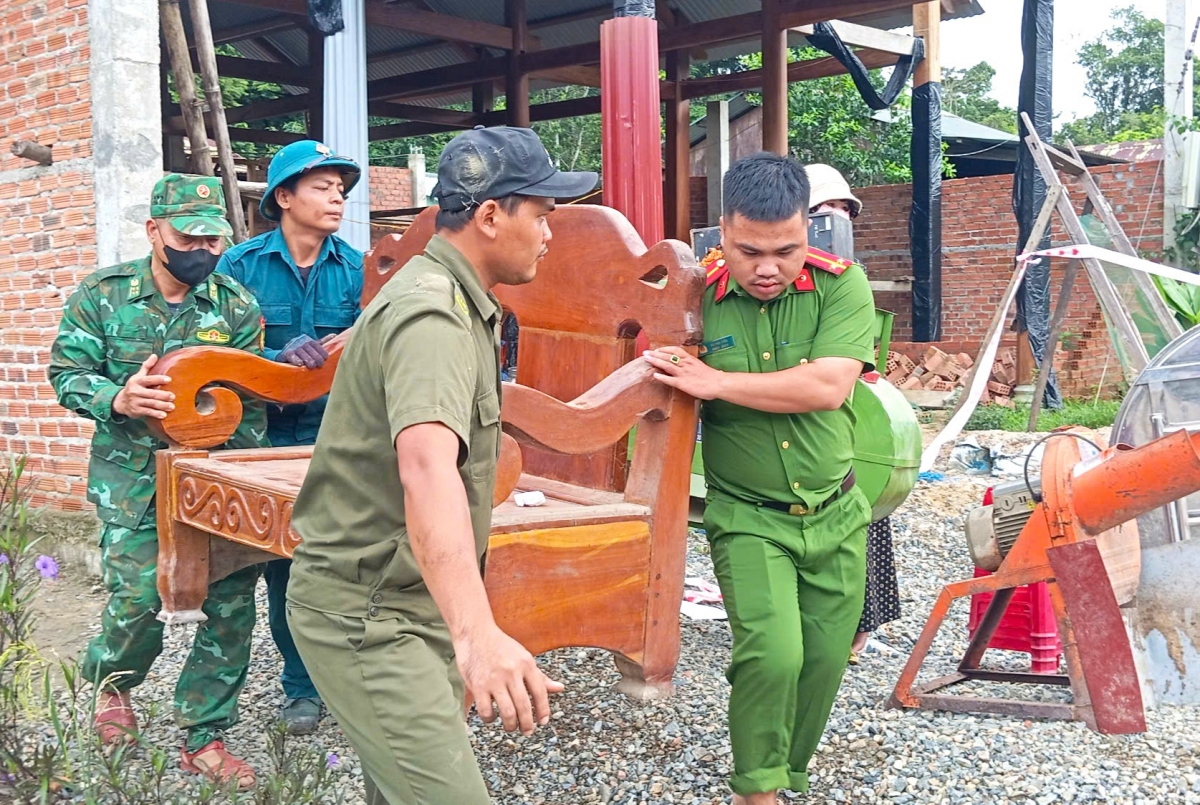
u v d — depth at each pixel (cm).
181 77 626
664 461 271
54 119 582
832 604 295
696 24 1195
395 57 1488
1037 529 346
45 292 595
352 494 194
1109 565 357
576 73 1308
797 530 288
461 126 1495
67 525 571
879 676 412
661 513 270
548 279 330
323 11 694
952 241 1386
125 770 284
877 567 431
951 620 491
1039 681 383
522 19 1265
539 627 243
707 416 297
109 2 545
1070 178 1240
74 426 586
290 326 373
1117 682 322
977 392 817
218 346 328
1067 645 331
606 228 309
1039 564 346
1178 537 367
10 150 609
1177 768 323
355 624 193
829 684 298
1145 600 370
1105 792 309
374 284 370
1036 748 339
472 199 194
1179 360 394
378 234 908
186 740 331
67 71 572
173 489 305
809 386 272
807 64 1293
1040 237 857
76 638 462
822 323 284
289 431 369
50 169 586
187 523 302
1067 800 306
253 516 270
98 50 552
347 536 194
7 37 604
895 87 1184
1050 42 1070
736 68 2375
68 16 568
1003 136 1770
